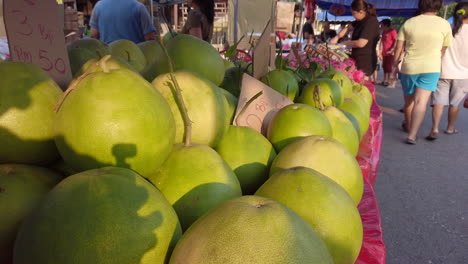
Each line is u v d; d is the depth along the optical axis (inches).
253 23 265.6
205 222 25.4
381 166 163.8
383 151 183.3
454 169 161.0
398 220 120.0
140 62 71.7
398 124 234.8
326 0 467.8
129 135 31.4
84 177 27.6
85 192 26.2
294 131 54.6
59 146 33.1
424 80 181.9
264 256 22.5
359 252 37.2
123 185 27.3
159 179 36.7
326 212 33.1
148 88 34.0
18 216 30.4
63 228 24.8
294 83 83.0
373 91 144.2
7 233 29.8
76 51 58.2
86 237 24.6
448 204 130.5
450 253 103.8
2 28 116.9
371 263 39.6
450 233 113.1
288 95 80.6
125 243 25.1
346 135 63.0
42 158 36.6
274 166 46.0
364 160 68.3
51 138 36.1
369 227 45.5
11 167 33.6
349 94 92.5
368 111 94.0
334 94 76.9
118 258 24.8
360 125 82.0
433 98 196.7
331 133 58.7
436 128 198.2
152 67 60.2
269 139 57.8
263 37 79.7
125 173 28.8
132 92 32.2
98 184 26.7
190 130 40.1
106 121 30.7
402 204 130.2
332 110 65.1
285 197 34.2
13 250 27.7
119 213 25.7
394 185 145.0
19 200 30.9
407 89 193.2
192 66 58.7
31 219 26.4
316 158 43.2
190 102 43.4
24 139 34.2
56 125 33.1
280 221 24.6
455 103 202.8
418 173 156.4
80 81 33.1
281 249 23.0
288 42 325.1
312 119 55.4
